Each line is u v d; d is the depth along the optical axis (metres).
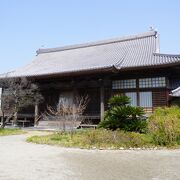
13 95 22.39
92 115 21.92
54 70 24.03
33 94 23.84
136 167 7.70
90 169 7.40
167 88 19.53
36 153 10.11
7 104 22.34
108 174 6.83
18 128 22.02
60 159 8.88
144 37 27.72
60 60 29.45
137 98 20.33
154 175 6.76
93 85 22.53
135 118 14.70
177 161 8.63
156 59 20.33
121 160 8.78
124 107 14.84
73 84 23.23
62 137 14.29
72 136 14.43
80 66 23.09
